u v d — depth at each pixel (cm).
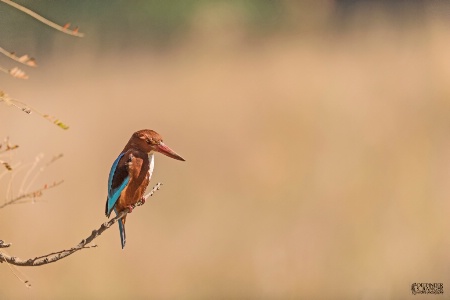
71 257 1173
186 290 1155
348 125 1376
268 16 2833
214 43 2348
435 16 1841
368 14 2227
